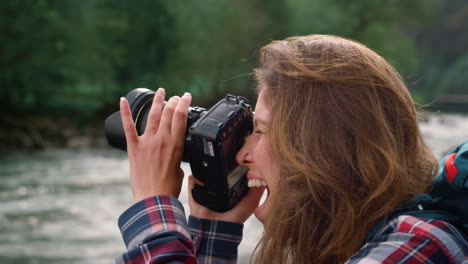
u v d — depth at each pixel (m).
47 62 22.41
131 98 1.13
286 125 0.88
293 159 0.86
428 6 43.38
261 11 34.91
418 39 75.94
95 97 26.42
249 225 6.96
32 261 6.14
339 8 36.97
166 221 0.91
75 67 23.58
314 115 0.86
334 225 0.86
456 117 33.19
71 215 8.45
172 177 1.00
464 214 0.80
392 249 0.77
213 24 31.45
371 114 0.84
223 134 1.06
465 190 0.79
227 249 1.15
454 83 69.38
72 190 10.47
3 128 17.94
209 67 32.19
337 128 0.85
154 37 28.86
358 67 0.86
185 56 30.00
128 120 1.01
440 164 0.87
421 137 0.91
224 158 1.08
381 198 0.83
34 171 12.84
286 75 0.90
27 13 21.47
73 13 23.05
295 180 0.88
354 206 0.84
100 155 16.17
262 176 1.04
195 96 32.00
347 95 0.85
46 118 20.69
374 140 0.84
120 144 1.17
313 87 0.87
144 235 0.90
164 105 1.06
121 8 27.91
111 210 8.81
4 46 21.27
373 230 0.84
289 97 0.88
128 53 28.48
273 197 0.95
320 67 0.87
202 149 1.08
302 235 0.89
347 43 0.91
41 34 21.78
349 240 0.85
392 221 0.82
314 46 0.90
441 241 0.76
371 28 37.16
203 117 1.09
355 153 0.85
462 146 0.84
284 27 34.72
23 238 7.11
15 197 9.71
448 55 75.06
